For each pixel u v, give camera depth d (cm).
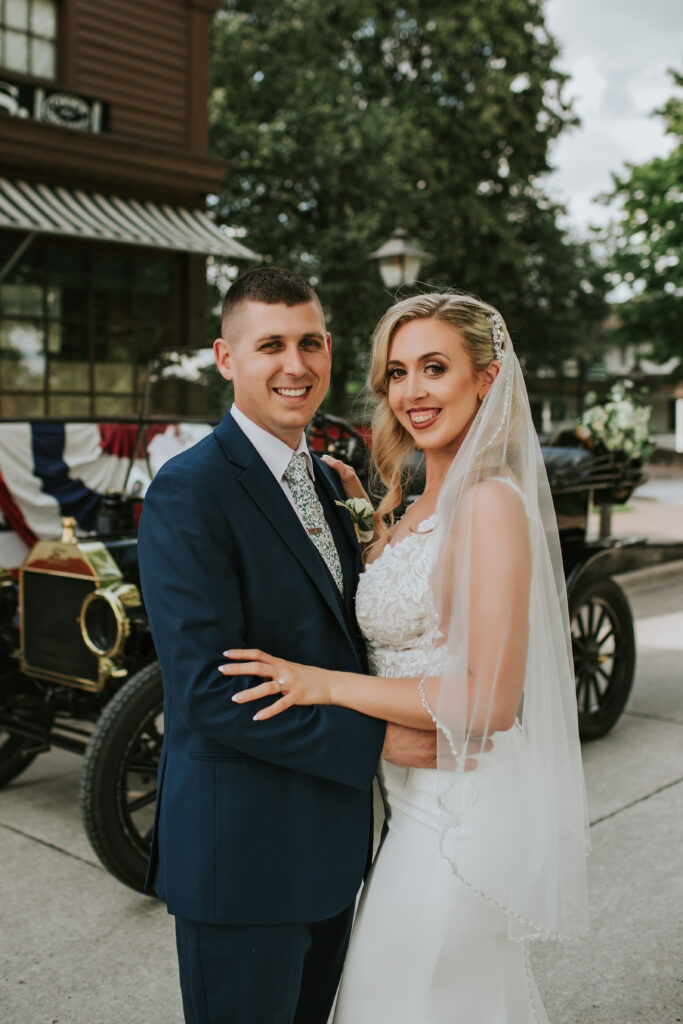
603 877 314
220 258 1373
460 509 164
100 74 925
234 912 159
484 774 166
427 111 1880
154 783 343
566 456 508
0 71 820
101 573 321
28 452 445
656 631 698
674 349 2266
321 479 197
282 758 156
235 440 170
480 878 163
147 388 422
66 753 445
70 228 790
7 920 291
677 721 484
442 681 160
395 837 177
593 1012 242
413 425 180
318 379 173
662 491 1798
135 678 301
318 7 1675
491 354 176
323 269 1441
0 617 374
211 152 1415
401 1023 168
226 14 1564
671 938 277
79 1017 242
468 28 1881
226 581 158
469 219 1962
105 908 299
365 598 181
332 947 190
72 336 914
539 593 174
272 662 157
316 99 1478
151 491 161
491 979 170
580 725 441
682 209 2078
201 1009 165
